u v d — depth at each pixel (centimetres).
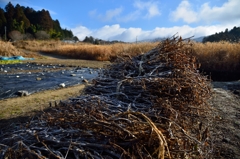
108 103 246
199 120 293
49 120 207
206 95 308
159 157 138
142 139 158
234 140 270
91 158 153
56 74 843
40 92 539
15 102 439
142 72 320
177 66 299
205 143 207
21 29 5828
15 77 734
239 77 938
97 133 169
